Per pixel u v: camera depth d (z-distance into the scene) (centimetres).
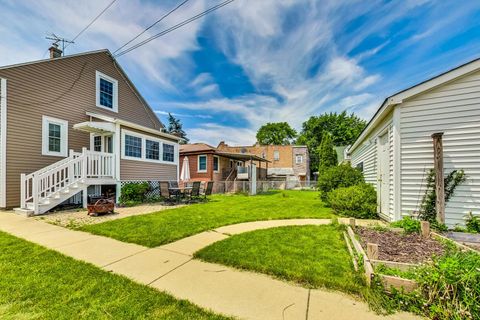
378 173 689
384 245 363
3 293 234
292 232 473
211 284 259
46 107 912
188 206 872
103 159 909
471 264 223
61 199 746
